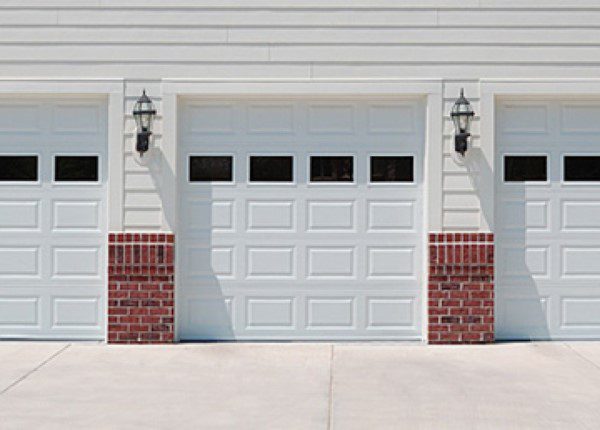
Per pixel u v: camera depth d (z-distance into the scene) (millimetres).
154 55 8891
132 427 5941
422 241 8977
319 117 9016
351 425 5992
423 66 8898
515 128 8977
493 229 8852
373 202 9016
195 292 9000
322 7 8891
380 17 8898
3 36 8867
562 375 7516
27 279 8984
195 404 6555
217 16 8898
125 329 8828
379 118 9000
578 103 8977
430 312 8820
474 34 8898
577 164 8992
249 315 9016
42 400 6664
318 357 8273
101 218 8992
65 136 8984
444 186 8867
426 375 7512
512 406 6496
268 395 6828
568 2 8898
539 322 8984
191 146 9000
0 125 8969
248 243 9016
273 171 9000
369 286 9008
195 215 9000
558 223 8984
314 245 9023
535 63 8891
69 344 8844
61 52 8875
